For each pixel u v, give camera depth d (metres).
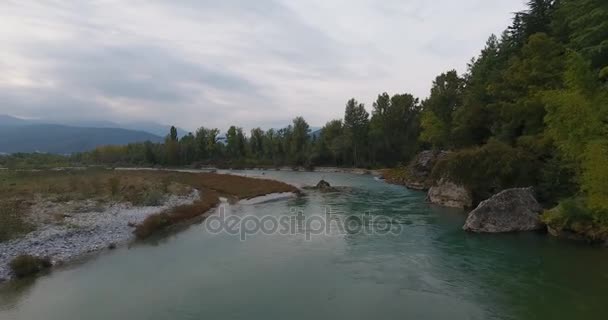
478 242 23.56
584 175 21.42
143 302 15.67
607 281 16.53
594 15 26.69
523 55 40.00
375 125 110.94
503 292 16.00
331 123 130.25
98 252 23.05
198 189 55.59
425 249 22.66
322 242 24.92
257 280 18.06
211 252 22.92
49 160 113.75
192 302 15.62
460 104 67.50
